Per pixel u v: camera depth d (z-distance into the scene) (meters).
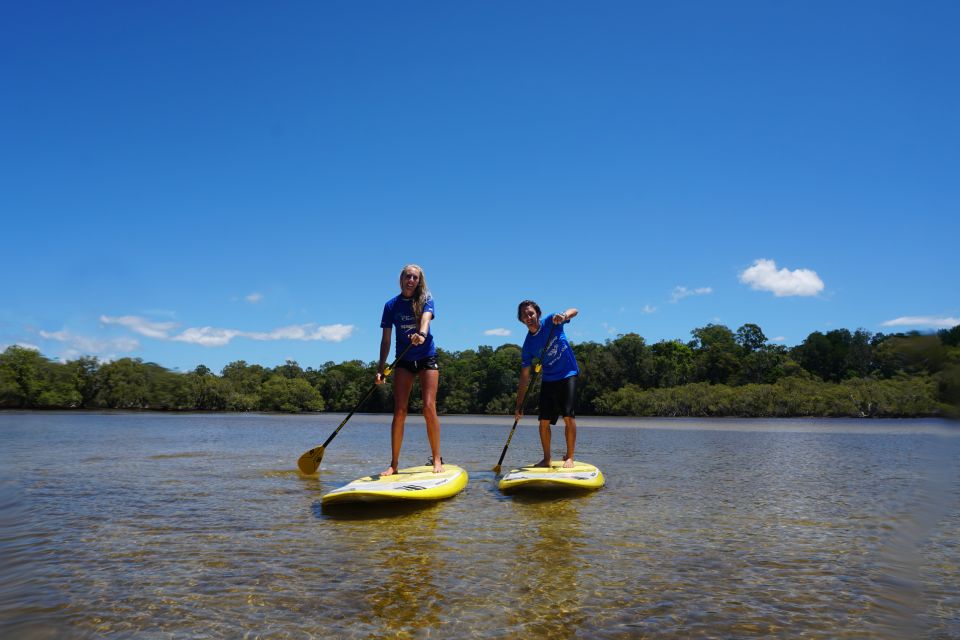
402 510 5.40
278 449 12.13
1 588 3.27
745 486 6.95
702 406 49.12
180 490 6.51
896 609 2.94
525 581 3.37
